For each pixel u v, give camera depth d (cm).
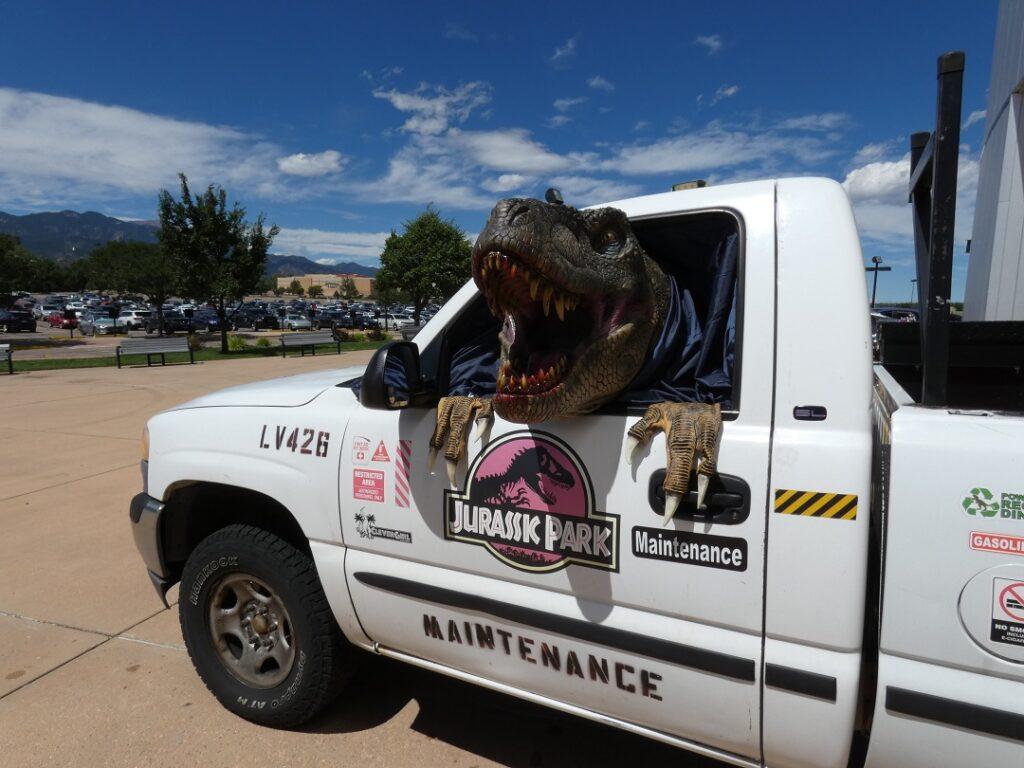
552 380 166
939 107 152
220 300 2388
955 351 284
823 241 167
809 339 162
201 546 271
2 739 261
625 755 248
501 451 198
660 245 222
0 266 3691
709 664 170
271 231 2447
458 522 209
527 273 154
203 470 265
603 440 183
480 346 239
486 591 205
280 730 266
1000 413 152
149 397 1129
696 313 223
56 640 338
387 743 257
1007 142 830
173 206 2289
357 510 230
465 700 286
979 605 141
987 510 140
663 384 199
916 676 148
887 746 155
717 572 167
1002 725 140
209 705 283
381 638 238
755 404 166
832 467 155
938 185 155
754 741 171
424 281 3384
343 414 237
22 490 589
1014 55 795
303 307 7375
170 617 362
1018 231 812
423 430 216
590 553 185
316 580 252
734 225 184
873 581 164
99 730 266
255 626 271
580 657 192
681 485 162
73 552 452
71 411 990
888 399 191
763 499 161
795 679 160
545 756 249
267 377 1455
